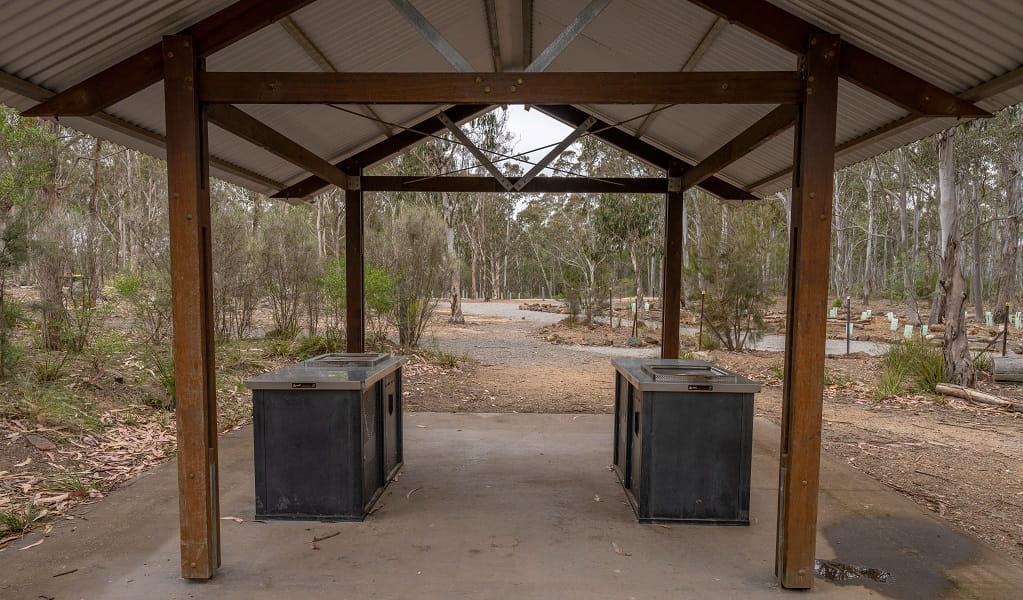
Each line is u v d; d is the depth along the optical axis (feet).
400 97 8.96
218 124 9.93
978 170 79.41
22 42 8.07
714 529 11.30
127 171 90.38
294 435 11.45
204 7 8.48
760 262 41.01
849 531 11.34
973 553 10.43
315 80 8.90
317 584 9.03
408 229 36.81
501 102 8.98
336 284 32.32
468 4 12.99
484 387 26.91
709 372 12.57
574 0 12.48
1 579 9.06
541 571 9.51
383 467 13.26
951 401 25.86
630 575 9.41
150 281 28.63
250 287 34.55
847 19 8.38
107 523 11.20
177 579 9.13
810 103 8.70
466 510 12.14
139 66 8.87
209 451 9.18
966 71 9.00
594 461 15.62
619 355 39.45
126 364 23.20
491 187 19.51
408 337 35.12
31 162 22.48
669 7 11.56
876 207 119.96
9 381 18.13
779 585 9.18
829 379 29.78
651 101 8.95
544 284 186.91
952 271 29.25
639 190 19.58
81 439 15.96
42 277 23.50
